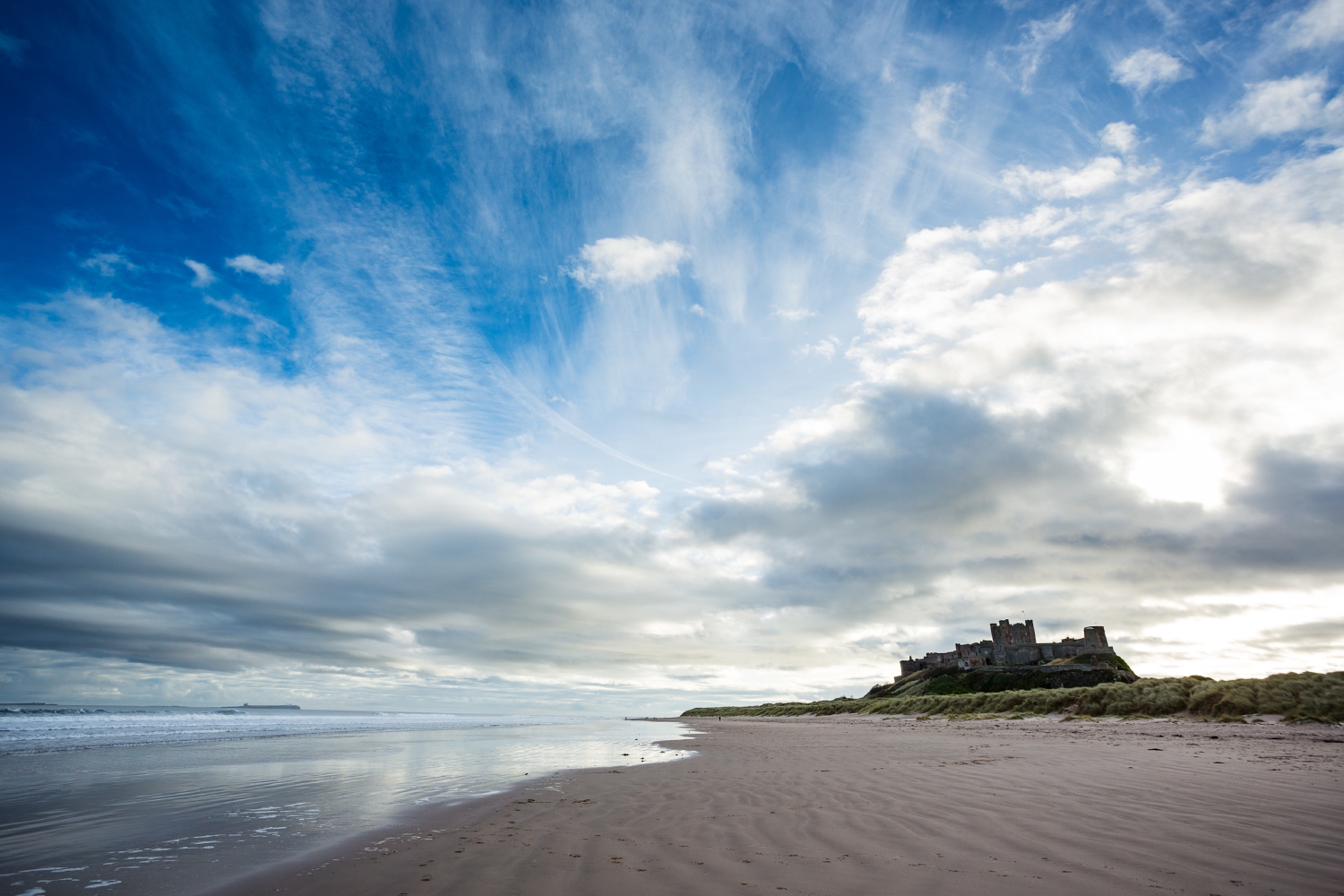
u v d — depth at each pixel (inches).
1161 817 314.0
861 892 216.5
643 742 1183.6
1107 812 330.3
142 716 3294.8
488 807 410.6
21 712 3368.6
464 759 796.6
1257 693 1144.2
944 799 387.5
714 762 700.0
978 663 5103.3
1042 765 539.8
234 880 247.6
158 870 263.4
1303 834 277.4
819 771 573.9
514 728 2133.4
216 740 1234.0
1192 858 244.1
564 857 273.0
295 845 306.5
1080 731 1031.0
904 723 1749.5
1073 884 217.5
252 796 475.5
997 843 275.1
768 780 521.3
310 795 478.3
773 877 235.8
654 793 462.6
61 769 684.1
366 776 604.1
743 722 2938.0
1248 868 230.8
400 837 321.4
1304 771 465.7
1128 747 692.1
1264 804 344.2
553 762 739.4
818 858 260.7
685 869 249.4
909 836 294.0
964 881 225.0
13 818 387.9
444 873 251.1
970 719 1601.9
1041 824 307.0
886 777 507.2
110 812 408.2
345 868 261.1
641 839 305.6
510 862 265.6
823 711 4023.1
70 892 235.8
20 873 260.8
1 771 666.2
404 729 1902.1
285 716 4296.3
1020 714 1552.7
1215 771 476.7
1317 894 202.8
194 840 321.1
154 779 589.3
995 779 468.8
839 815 350.0
